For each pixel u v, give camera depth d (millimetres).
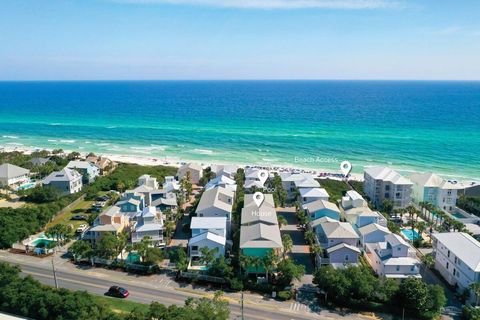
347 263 81188
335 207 104000
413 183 128000
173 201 114938
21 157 181000
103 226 95000
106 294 73875
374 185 128250
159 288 76750
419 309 68875
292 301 73500
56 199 127250
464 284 75750
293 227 108938
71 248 87812
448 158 196625
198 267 83188
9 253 90938
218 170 153625
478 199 118812
